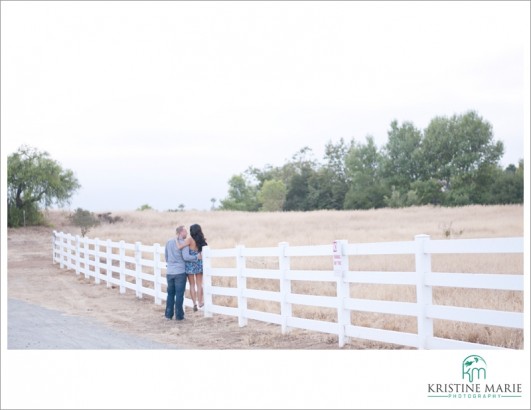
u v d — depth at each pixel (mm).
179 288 15648
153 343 12250
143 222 53500
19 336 12984
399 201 73750
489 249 8648
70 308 18344
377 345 11188
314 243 33844
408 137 79938
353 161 82688
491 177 75562
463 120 77750
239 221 51625
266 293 13305
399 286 15578
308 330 12938
